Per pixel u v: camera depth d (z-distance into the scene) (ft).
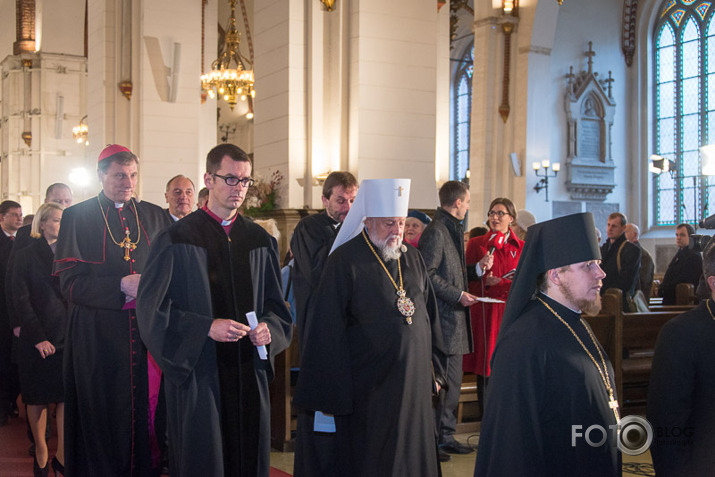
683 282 30.01
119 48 53.78
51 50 94.53
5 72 97.04
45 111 94.63
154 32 52.70
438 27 47.70
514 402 8.57
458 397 18.81
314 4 38.27
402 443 12.16
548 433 8.68
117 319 13.61
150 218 15.05
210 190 12.40
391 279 12.76
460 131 82.84
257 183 38.63
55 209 17.97
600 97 61.87
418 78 39.14
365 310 12.53
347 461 12.38
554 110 59.06
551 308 9.07
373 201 12.82
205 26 69.26
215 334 11.34
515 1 56.54
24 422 24.04
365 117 37.83
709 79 61.21
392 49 38.52
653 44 64.85
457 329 17.99
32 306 17.40
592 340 9.12
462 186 18.33
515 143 57.00
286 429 19.71
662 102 64.39
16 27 97.66
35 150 94.58
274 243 12.91
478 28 57.57
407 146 38.78
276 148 39.34
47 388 16.88
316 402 12.19
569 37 60.64
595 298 9.04
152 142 52.70
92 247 14.05
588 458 8.64
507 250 20.49
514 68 57.11
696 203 61.67
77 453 13.67
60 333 17.34
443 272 17.93
